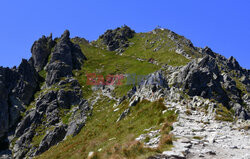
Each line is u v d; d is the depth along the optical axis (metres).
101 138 31.30
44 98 118.19
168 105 30.84
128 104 43.06
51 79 141.25
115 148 19.08
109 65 179.50
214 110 28.47
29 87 130.25
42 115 107.81
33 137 95.00
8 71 132.00
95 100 116.56
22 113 116.12
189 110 28.44
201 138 19.03
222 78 118.94
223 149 16.64
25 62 139.75
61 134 81.12
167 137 17.95
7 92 118.50
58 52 162.50
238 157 14.76
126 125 31.14
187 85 74.12
